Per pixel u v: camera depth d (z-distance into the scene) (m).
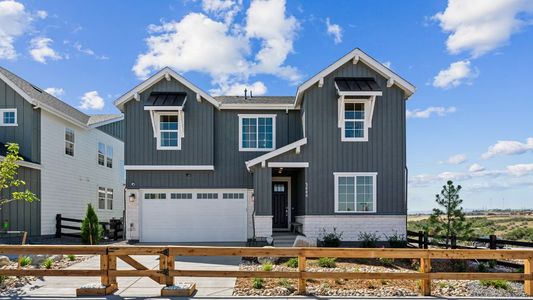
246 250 7.74
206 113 17.44
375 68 16.20
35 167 17.08
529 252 7.82
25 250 7.62
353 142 16.02
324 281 8.95
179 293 7.65
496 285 8.92
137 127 17.23
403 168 16.00
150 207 17.45
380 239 15.65
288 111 18.25
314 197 15.77
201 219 17.55
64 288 8.34
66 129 20.14
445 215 12.77
